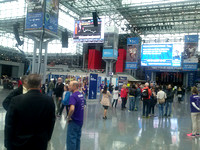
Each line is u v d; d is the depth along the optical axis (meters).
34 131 1.99
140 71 47.50
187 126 7.55
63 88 8.54
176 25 36.78
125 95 11.62
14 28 17.97
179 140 5.60
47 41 20.28
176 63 30.53
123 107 11.62
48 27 17.98
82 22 28.67
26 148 1.94
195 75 43.62
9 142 1.91
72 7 33.00
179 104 16.02
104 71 41.75
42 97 2.12
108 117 8.85
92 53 47.22
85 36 28.38
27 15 18.00
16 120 1.98
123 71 45.69
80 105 3.75
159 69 40.41
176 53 30.59
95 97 15.66
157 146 4.97
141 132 6.34
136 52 32.28
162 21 35.44
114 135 5.83
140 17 33.97
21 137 1.94
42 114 2.05
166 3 26.39
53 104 2.21
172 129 6.95
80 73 36.06
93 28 28.02
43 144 2.05
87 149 4.53
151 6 28.16
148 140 5.47
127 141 5.29
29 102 2.01
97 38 27.81
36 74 2.24
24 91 3.67
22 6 35.25
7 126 1.92
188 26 37.84
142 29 40.69
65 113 9.09
